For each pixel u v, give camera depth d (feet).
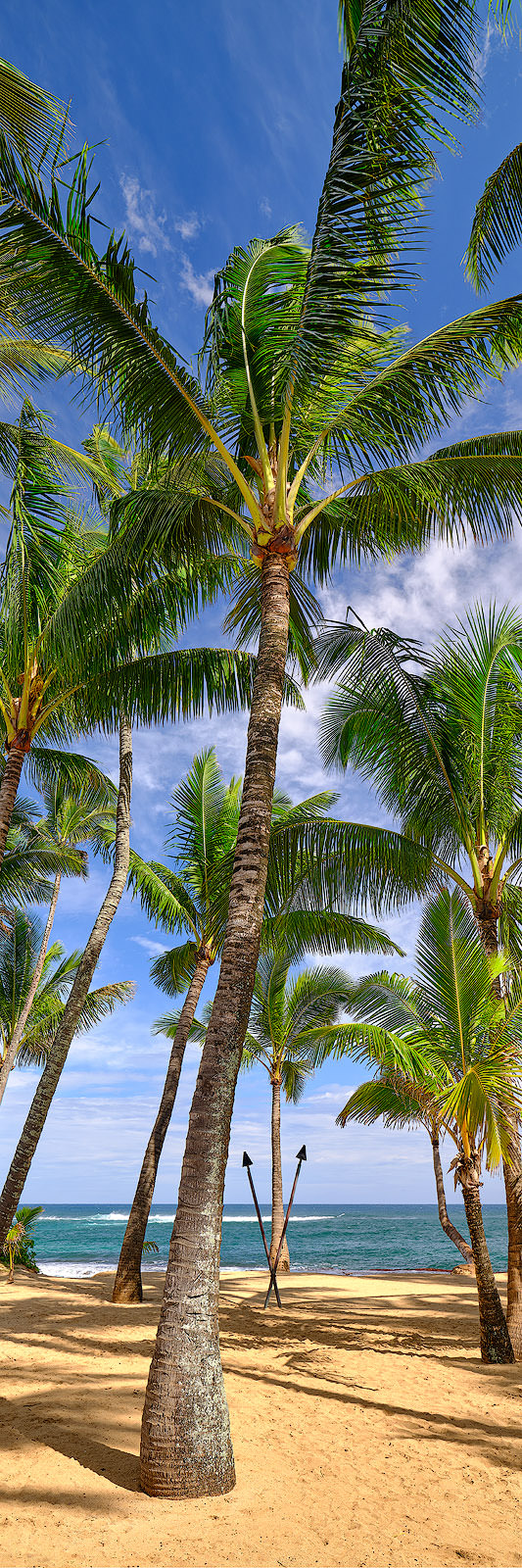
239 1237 180.96
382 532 24.07
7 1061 60.18
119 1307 34.32
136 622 27.14
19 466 28.45
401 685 28.89
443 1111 24.53
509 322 20.67
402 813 30.96
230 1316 34.50
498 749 30.32
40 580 30.07
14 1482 12.69
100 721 31.24
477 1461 15.90
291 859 28.43
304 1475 14.32
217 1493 12.85
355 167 18.37
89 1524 11.33
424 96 17.99
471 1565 11.25
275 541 19.77
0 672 30.63
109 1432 15.38
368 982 33.42
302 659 28.89
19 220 18.10
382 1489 14.03
